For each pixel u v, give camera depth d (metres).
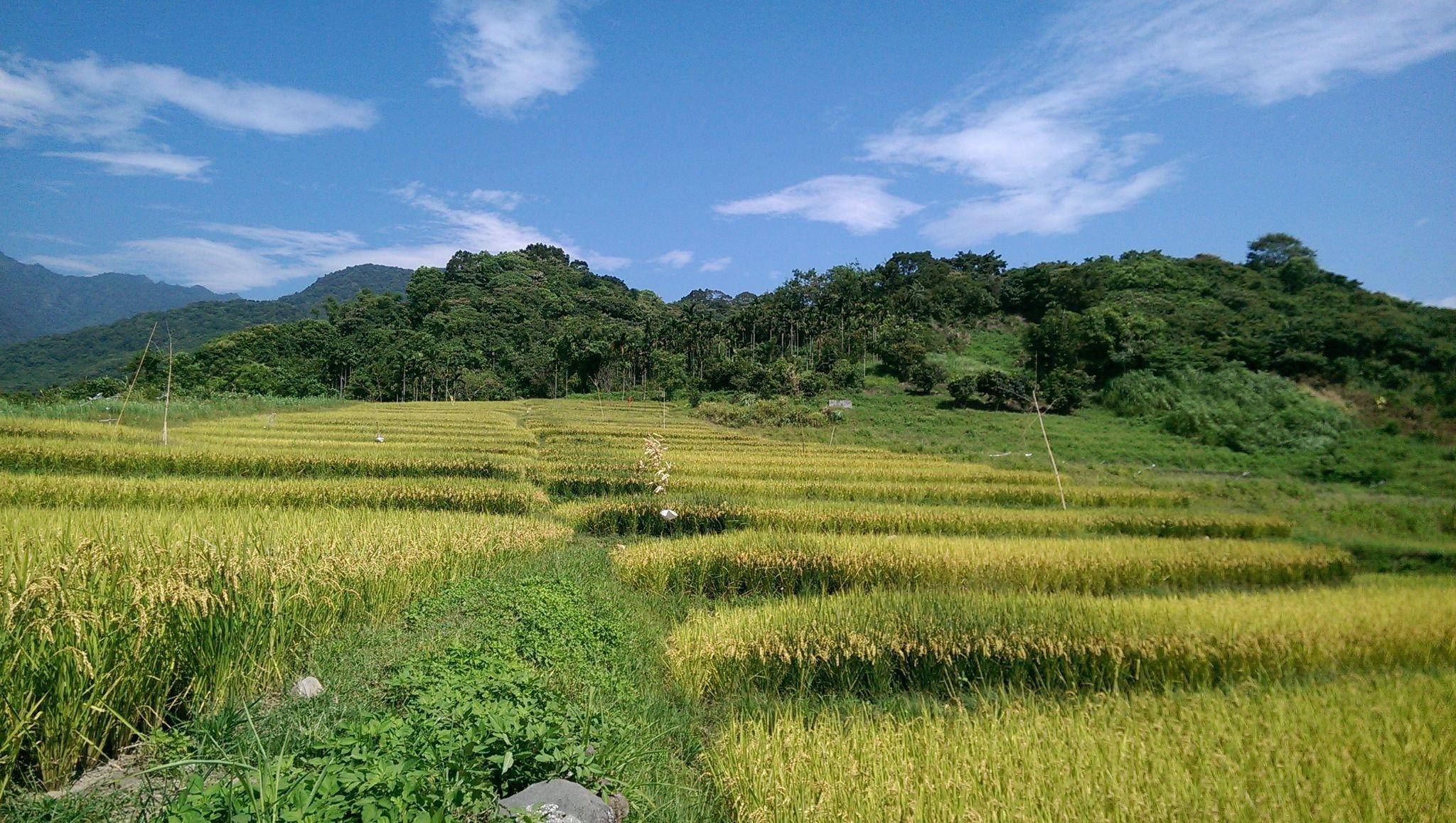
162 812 4.30
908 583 14.86
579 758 5.47
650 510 21.67
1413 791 6.00
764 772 6.28
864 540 17.11
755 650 9.71
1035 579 15.43
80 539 7.93
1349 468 37.56
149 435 29.42
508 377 97.50
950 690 9.46
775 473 31.98
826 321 90.44
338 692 7.36
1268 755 6.52
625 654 9.85
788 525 21.45
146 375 55.56
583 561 16.31
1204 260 88.00
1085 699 8.48
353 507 19.17
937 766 6.24
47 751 5.47
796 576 15.38
